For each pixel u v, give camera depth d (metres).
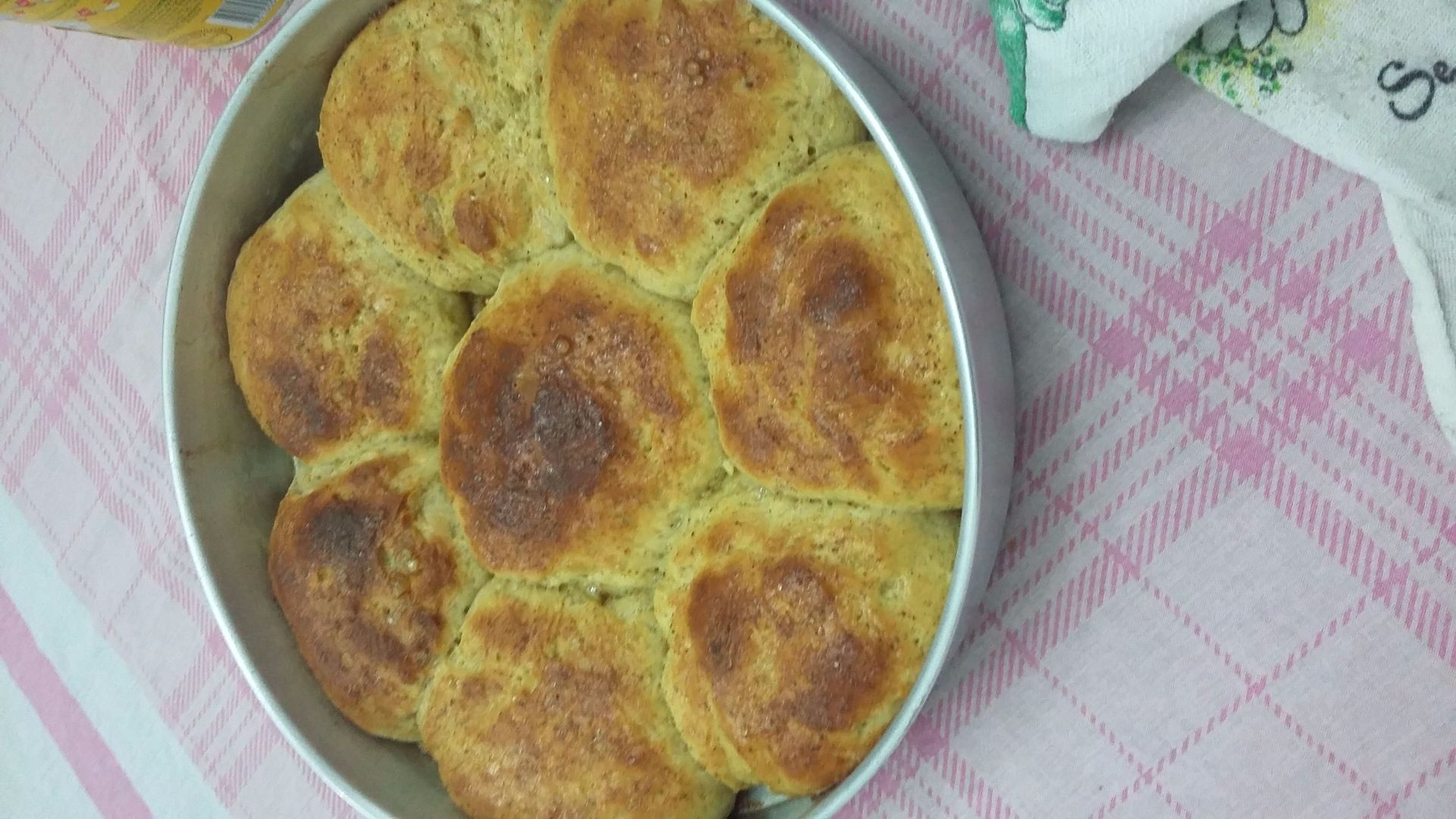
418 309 0.44
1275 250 0.36
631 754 0.40
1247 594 0.36
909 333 0.35
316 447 0.45
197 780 0.52
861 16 0.39
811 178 0.37
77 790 0.55
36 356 0.56
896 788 0.40
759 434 0.37
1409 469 0.35
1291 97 0.34
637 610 0.40
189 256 0.45
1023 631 0.38
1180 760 0.37
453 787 0.42
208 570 0.45
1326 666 0.36
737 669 0.37
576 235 0.40
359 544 0.43
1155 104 0.36
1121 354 0.37
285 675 0.45
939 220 0.35
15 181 0.56
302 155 0.47
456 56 0.42
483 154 0.42
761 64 0.37
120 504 0.54
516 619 0.41
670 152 0.38
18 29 0.55
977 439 0.33
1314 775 0.36
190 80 0.51
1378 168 0.33
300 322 0.45
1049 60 0.34
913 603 0.36
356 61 0.43
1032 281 0.38
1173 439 0.37
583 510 0.40
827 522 0.37
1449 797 0.35
